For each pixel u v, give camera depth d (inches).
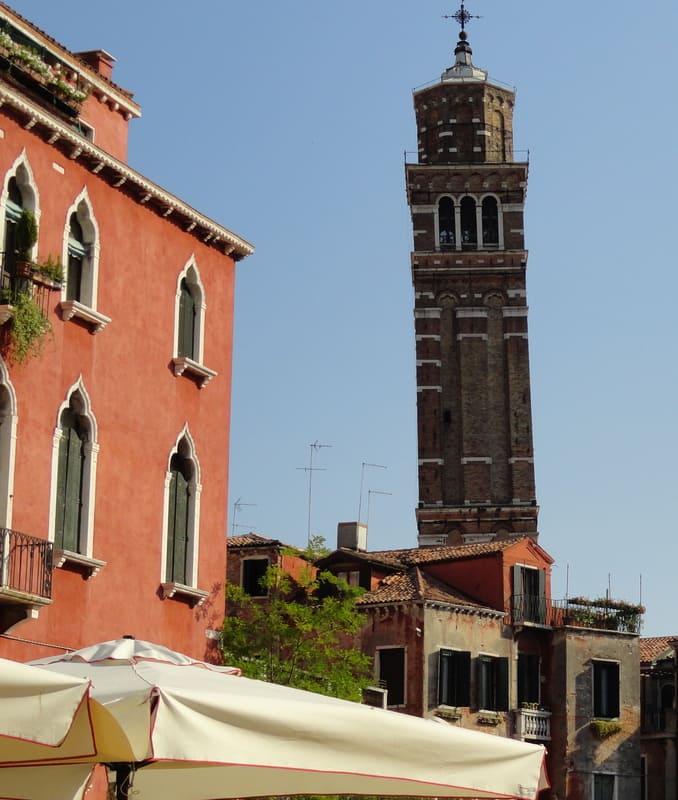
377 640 2069.4
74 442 967.0
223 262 1153.4
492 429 3196.4
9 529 861.8
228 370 1148.5
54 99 1014.4
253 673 1363.2
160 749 430.0
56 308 948.6
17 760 447.8
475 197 3307.1
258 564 2036.2
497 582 2204.7
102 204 1007.6
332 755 482.3
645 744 2598.4
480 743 530.9
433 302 3260.3
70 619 938.1
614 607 2321.6
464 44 3508.9
